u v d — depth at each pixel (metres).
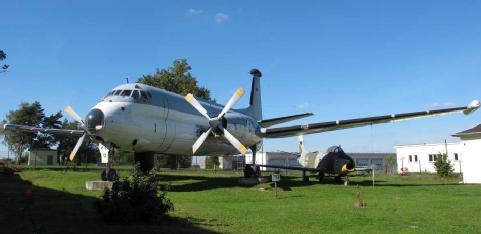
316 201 15.05
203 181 23.95
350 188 20.31
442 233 8.83
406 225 9.73
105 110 17.61
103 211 9.47
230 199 15.81
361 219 10.55
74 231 8.36
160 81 59.38
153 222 9.58
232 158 68.00
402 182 26.22
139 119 18.72
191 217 10.67
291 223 9.98
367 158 77.44
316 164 26.14
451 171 34.41
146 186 9.75
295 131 24.59
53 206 11.93
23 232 8.15
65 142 80.06
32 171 31.09
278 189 19.38
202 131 22.50
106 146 18.41
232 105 21.16
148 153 21.23
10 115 79.62
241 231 8.94
